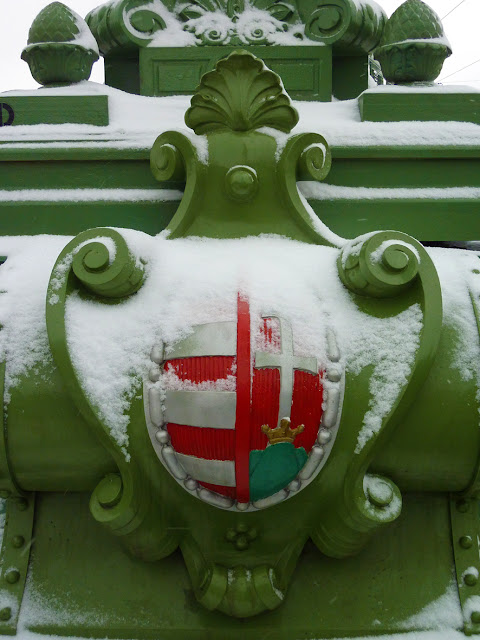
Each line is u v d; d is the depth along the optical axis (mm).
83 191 2848
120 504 2199
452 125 2939
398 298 2268
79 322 2195
